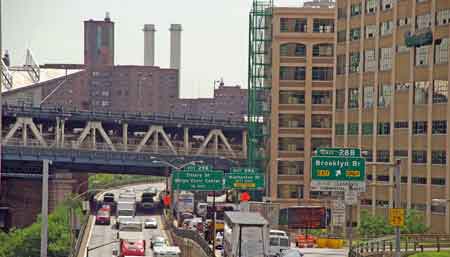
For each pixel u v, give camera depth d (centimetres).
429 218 13000
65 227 14188
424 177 13212
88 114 19612
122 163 19062
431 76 13212
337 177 8188
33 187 19950
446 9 12988
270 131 19138
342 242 11188
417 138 13425
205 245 11275
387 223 11831
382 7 14575
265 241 9188
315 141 18862
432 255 8238
